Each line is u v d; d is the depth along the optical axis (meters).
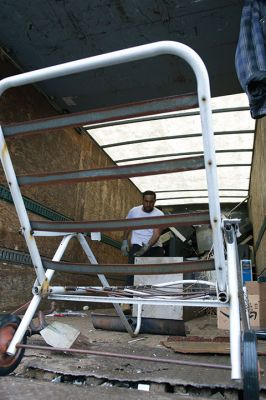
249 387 1.11
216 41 3.99
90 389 1.42
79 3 3.58
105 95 5.08
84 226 1.52
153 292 2.11
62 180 1.47
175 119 5.95
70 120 1.40
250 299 3.60
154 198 4.34
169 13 3.66
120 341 2.55
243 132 6.47
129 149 7.30
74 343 2.10
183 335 2.80
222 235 1.35
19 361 1.58
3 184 4.10
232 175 8.52
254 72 2.51
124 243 4.61
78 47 4.20
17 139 4.41
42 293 1.61
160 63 4.32
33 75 1.38
